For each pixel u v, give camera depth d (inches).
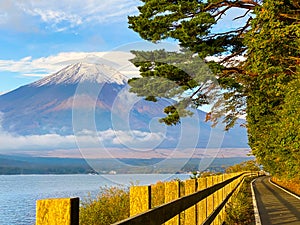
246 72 708.0
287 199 952.9
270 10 494.0
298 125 651.5
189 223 260.1
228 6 675.4
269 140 982.4
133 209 143.3
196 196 243.8
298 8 544.1
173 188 213.0
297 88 617.3
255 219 562.3
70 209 80.4
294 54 569.3
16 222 657.0
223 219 473.4
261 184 1872.5
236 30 723.4
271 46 514.3
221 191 486.6
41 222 80.2
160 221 151.8
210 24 650.2
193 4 653.3
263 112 855.7
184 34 637.9
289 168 876.0
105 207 382.9
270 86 651.5
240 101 816.3
